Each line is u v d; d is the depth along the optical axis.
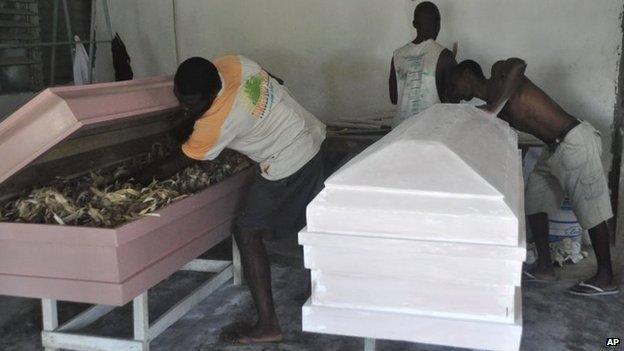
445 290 1.74
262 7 4.79
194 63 2.50
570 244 3.98
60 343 2.79
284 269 3.93
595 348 2.88
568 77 4.21
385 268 1.77
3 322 3.21
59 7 4.90
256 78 2.74
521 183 2.11
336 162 4.20
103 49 5.21
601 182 3.39
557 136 3.39
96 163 3.06
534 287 3.60
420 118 2.26
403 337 1.80
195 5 4.96
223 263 3.64
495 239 1.67
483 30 4.32
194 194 2.84
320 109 4.80
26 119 2.26
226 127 2.63
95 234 2.30
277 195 2.89
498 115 3.51
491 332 1.72
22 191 2.69
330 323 1.85
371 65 4.62
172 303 3.46
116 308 3.39
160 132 3.42
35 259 2.42
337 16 4.62
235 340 2.95
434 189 1.72
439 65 3.70
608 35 4.08
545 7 4.17
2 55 4.45
